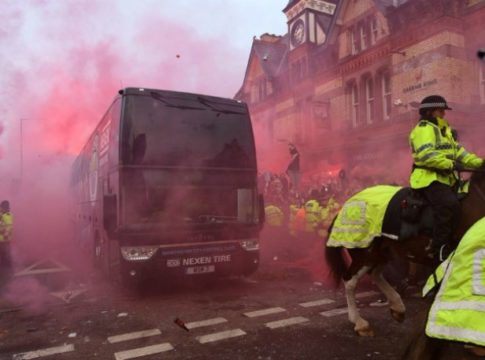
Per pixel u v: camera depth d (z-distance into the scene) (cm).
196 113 713
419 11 1470
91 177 983
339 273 494
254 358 406
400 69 1555
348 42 1859
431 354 288
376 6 1681
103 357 422
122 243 630
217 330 492
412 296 604
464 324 224
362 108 1764
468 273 234
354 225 456
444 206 371
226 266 693
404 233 405
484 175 367
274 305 594
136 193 645
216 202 702
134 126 658
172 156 677
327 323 503
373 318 514
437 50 1402
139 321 540
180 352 428
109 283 773
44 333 505
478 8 1359
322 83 2000
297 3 2198
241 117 749
